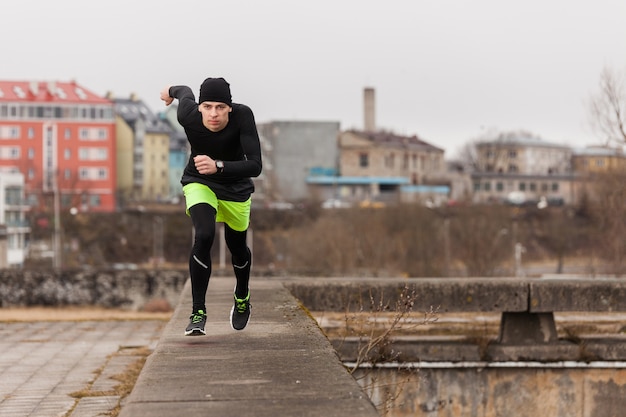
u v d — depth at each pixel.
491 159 179.62
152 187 164.00
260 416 5.73
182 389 6.56
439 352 14.30
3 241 97.56
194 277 8.81
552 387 14.55
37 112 148.25
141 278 55.97
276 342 8.75
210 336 9.15
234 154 8.88
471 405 14.40
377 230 86.94
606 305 14.52
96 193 149.38
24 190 134.50
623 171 56.62
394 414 14.19
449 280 14.96
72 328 23.81
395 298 14.81
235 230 9.12
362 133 161.25
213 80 8.61
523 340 14.73
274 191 150.50
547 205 129.00
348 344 14.14
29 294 54.88
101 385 14.36
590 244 111.88
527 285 14.53
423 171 167.62
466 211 91.44
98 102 150.00
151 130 164.00
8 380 14.91
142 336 21.80
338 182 154.00
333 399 6.17
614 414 14.52
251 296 13.31
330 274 53.66
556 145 185.38
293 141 153.38
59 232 120.69
